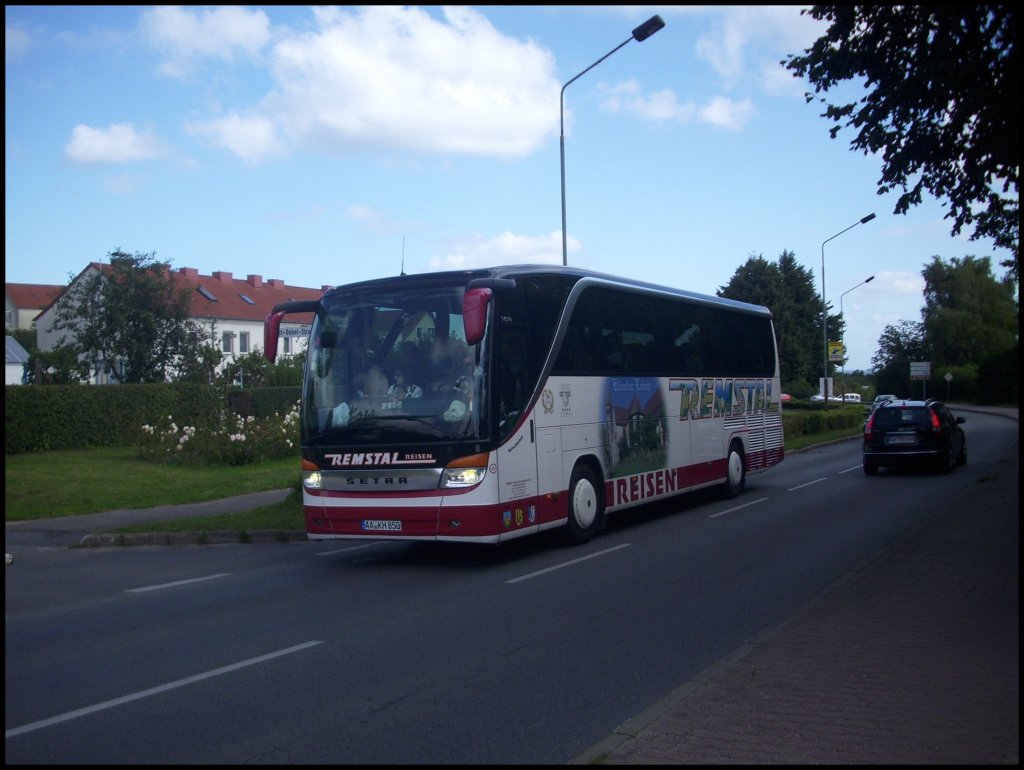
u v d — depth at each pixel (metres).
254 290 79.69
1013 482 18.83
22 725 5.99
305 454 11.77
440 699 6.38
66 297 39.62
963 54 9.33
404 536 11.09
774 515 15.99
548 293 12.62
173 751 5.48
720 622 8.46
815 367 70.19
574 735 5.63
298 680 6.90
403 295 11.63
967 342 80.12
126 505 18.55
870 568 10.25
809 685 6.18
